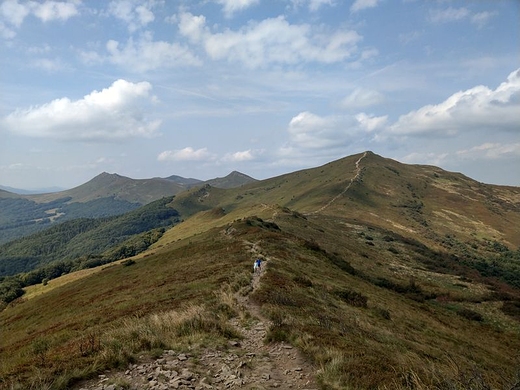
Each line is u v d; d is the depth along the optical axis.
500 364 22.53
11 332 38.09
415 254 84.94
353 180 197.38
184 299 21.23
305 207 154.25
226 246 47.91
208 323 13.75
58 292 61.09
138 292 31.41
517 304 50.88
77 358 9.27
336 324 16.72
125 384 8.17
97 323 21.73
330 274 38.00
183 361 10.12
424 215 166.12
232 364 10.27
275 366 10.37
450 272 73.06
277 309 17.12
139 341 10.95
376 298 33.66
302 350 11.34
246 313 16.72
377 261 67.62
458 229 155.25
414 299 44.84
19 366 8.88
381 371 9.17
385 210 157.88
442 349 22.20
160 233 164.12
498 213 185.62
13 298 93.50
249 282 24.97
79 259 141.12
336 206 144.88
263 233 52.78
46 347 16.77
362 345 12.60
